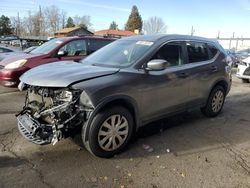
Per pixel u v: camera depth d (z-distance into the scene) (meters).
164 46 5.14
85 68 4.54
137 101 4.54
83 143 4.34
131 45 5.21
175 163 4.26
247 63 12.17
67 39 9.04
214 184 3.75
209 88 6.14
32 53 8.97
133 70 4.58
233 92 10.04
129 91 4.38
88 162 4.17
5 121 5.79
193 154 4.59
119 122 4.36
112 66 4.75
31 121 4.19
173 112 5.36
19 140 4.83
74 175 3.82
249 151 4.80
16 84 8.20
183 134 5.43
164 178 3.84
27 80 4.32
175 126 5.86
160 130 5.59
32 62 8.30
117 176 3.84
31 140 4.13
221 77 6.39
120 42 5.57
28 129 4.12
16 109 6.73
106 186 3.61
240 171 4.11
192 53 5.77
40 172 3.86
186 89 5.47
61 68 4.57
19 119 4.47
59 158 4.25
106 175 3.85
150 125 5.81
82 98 3.99
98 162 4.19
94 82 4.09
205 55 6.14
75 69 4.46
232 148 4.89
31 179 3.69
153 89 4.75
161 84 4.88
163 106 5.05
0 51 14.44
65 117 3.97
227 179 3.88
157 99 4.88
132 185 3.64
